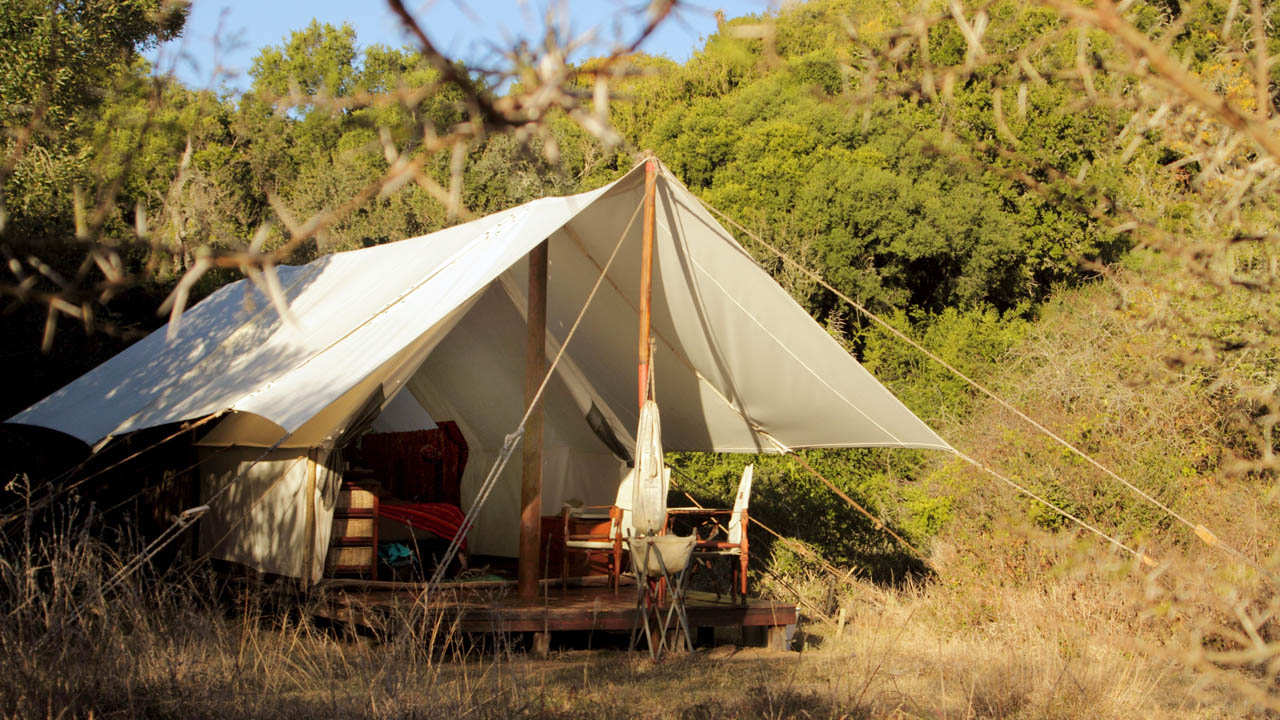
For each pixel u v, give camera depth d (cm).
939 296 2275
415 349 753
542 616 730
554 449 1034
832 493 1279
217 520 893
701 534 1184
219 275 1310
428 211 1853
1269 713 507
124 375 990
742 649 796
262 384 745
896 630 861
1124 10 110
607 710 537
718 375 930
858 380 842
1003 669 613
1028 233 2228
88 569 493
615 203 786
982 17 125
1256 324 186
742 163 2316
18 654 440
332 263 1099
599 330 942
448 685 517
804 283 2056
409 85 81
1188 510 819
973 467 983
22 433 1125
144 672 484
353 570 808
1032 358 1603
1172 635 631
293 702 491
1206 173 166
